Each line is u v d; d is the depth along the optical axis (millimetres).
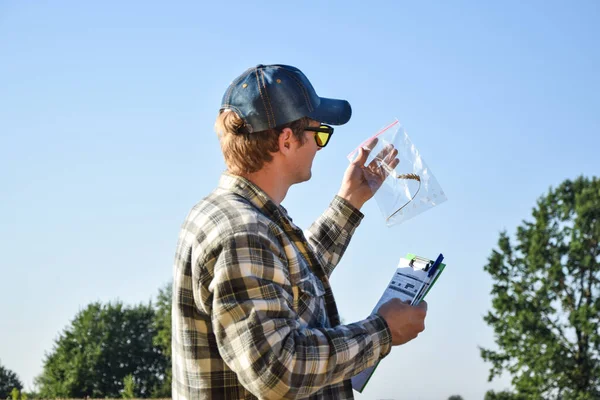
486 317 46750
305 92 2611
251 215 2350
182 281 2402
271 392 2150
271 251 2324
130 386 76188
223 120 2596
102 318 82562
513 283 46938
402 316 2467
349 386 2547
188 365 2387
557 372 44188
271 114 2533
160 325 82812
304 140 2602
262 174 2566
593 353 44562
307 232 3242
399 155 3225
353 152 3301
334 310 2551
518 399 44562
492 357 45562
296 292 2398
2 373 77125
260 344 2152
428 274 2719
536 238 46656
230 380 2355
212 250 2291
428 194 3123
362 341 2342
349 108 2719
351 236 3236
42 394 80250
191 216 2482
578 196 47031
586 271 46219
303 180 2639
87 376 80438
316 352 2219
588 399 43656
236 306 2197
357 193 3227
